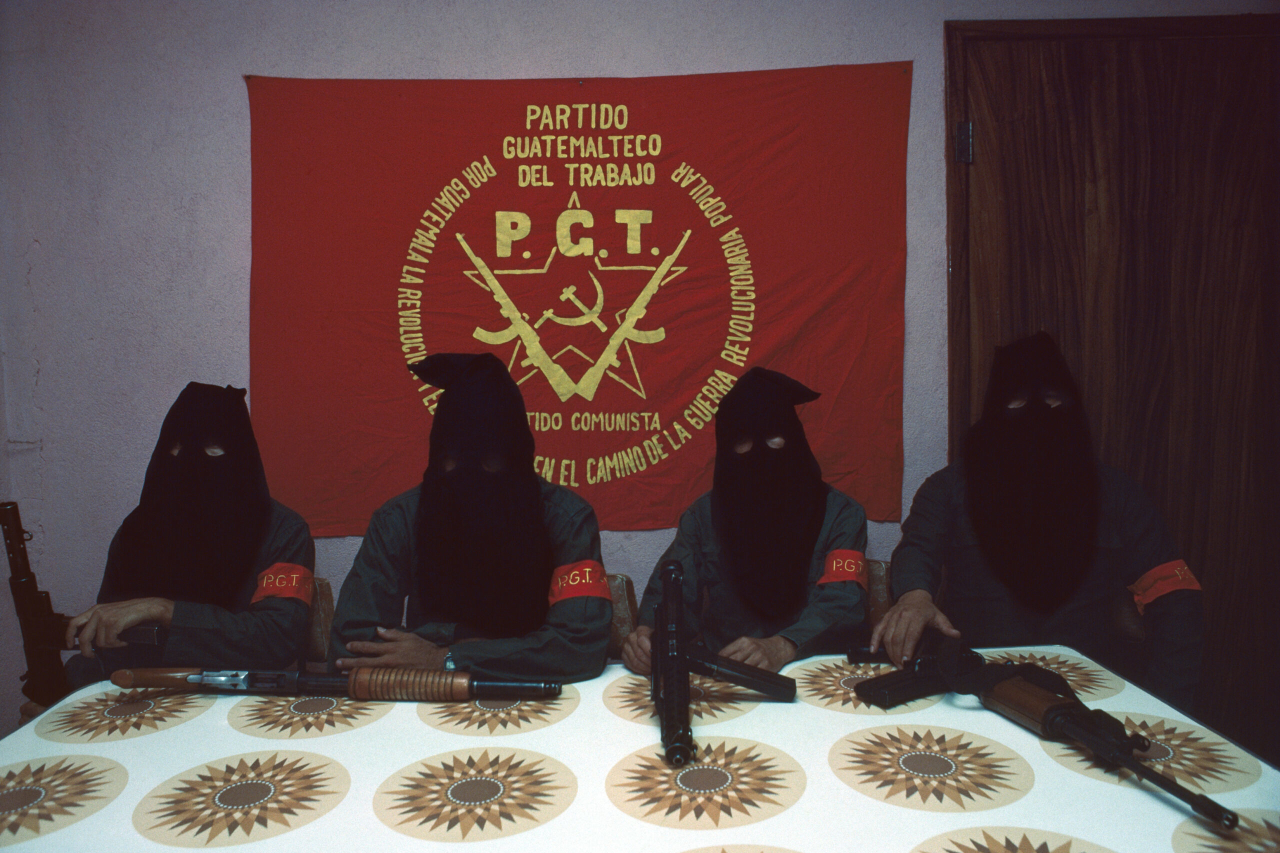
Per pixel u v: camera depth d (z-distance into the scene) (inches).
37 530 107.3
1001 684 55.2
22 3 104.8
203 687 60.3
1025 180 104.5
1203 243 104.2
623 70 105.8
